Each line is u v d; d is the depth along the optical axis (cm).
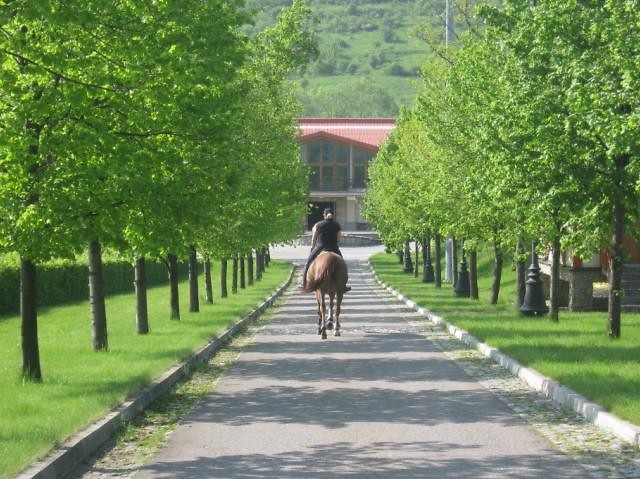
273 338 2270
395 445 976
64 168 1285
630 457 905
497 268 3181
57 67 1173
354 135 11544
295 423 1112
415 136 3922
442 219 2997
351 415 1163
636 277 3002
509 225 2462
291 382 1480
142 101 1337
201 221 1555
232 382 1495
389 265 7275
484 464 884
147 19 1358
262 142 3194
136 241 1460
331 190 11144
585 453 928
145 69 1317
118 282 4425
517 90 1842
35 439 912
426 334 2314
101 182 1315
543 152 1769
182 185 1465
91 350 1838
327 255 2228
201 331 2202
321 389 1397
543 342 1841
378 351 1930
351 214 11319
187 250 1578
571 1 1745
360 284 5431
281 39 3275
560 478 826
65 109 1261
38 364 1422
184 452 955
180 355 1691
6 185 1255
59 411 1090
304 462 898
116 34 1278
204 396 1348
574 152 1745
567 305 3269
